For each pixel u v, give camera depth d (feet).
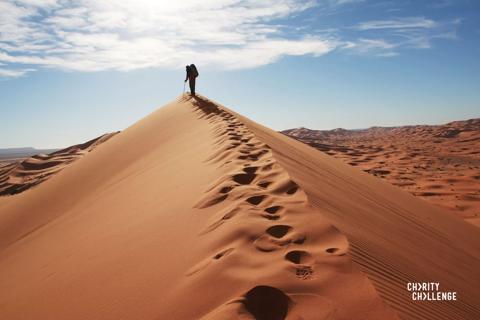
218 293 7.98
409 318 6.99
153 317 8.32
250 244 9.81
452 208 58.70
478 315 10.12
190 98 74.54
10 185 165.89
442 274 12.98
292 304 7.05
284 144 36.91
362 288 7.54
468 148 195.52
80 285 12.76
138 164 38.93
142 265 11.77
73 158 220.43
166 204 18.12
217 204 14.28
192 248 11.19
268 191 14.37
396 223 19.62
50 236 27.04
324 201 14.93
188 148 32.71
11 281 19.47
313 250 9.34
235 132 30.04
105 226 20.33
